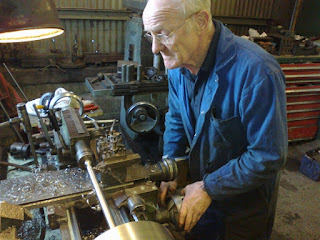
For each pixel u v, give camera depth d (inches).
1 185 38.4
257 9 156.0
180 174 51.4
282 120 37.4
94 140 49.3
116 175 38.9
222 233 55.3
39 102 87.0
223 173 40.6
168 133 56.4
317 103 118.9
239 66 37.7
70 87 148.5
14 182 39.0
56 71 143.2
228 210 52.1
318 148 108.3
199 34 37.3
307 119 120.8
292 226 81.8
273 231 79.9
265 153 37.4
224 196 40.7
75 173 41.1
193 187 42.5
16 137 103.7
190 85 46.5
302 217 85.3
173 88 52.4
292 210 87.9
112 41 159.5
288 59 106.7
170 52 38.3
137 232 26.4
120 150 38.8
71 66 143.4
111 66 159.5
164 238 27.1
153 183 41.1
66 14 143.3
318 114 121.6
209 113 42.8
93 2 146.4
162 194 42.4
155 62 124.7
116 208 37.0
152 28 35.8
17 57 141.9
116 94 105.9
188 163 50.9
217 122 41.6
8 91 115.5
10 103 116.3
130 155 39.5
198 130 45.1
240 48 38.5
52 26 44.3
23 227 55.3
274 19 158.4
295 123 119.4
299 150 121.3
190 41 36.8
